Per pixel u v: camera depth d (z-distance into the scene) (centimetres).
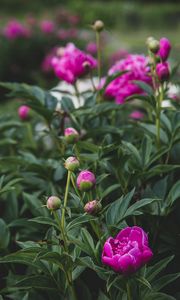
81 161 158
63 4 1589
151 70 173
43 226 158
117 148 157
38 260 136
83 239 135
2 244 154
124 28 1382
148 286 121
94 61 199
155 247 153
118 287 128
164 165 153
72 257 127
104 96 190
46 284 136
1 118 216
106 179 160
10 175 176
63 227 131
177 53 570
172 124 165
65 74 196
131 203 154
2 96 605
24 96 183
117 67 196
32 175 175
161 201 150
